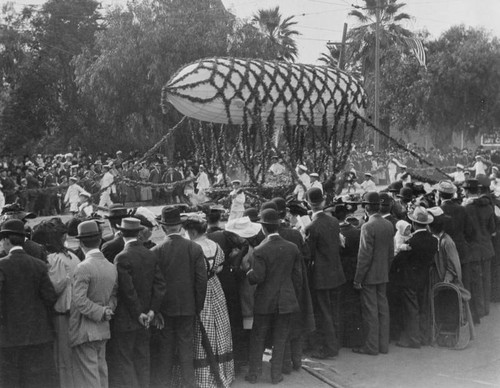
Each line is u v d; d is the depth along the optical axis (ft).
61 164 97.91
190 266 23.79
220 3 122.62
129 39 113.91
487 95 145.69
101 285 21.67
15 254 21.59
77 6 143.23
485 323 35.12
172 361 24.16
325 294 29.07
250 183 61.98
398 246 31.35
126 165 103.96
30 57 135.23
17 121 135.44
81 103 140.67
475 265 34.81
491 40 148.87
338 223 29.37
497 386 25.30
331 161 64.80
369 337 29.71
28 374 21.63
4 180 80.94
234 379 26.27
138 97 114.42
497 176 71.05
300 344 27.37
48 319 22.16
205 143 60.85
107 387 22.22
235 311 26.81
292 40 187.32
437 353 29.99
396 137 186.29
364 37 161.99
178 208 24.75
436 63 147.13
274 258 25.29
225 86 52.95
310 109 56.65
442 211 32.30
